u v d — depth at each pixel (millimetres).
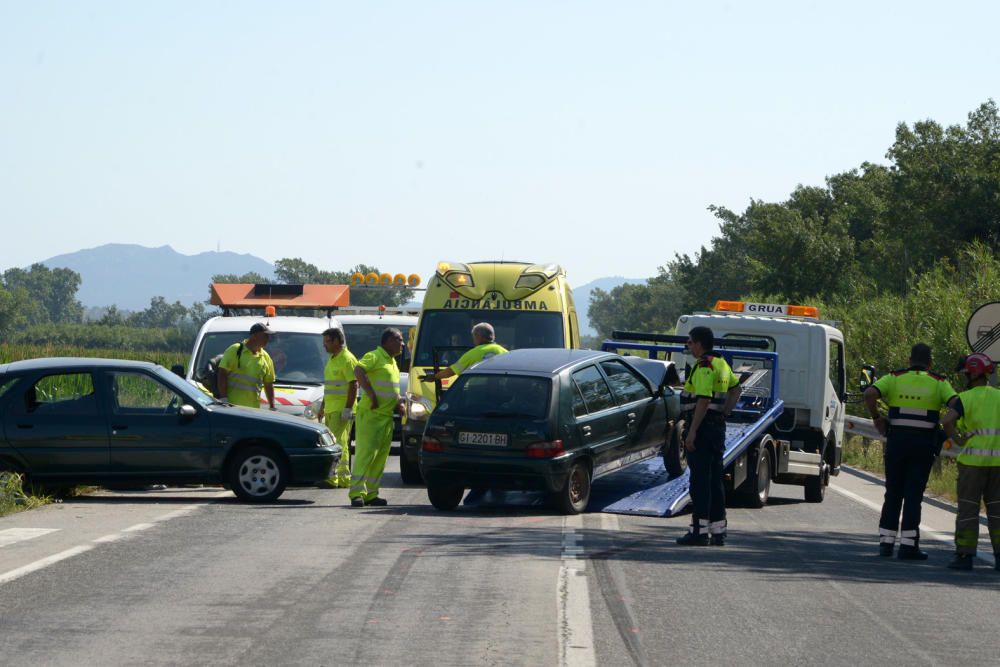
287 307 66938
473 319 50094
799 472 47719
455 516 37375
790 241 182250
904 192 150125
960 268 102875
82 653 18719
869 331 92375
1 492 36656
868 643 20547
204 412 40188
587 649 19422
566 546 30656
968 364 31062
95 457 39375
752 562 29609
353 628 20625
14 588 23953
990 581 28359
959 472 30656
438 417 38562
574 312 53469
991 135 153375
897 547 34281
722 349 48125
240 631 20312
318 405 53469
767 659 19188
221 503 40031
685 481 43344
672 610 22844
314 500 42031
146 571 25922
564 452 37688
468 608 22391
